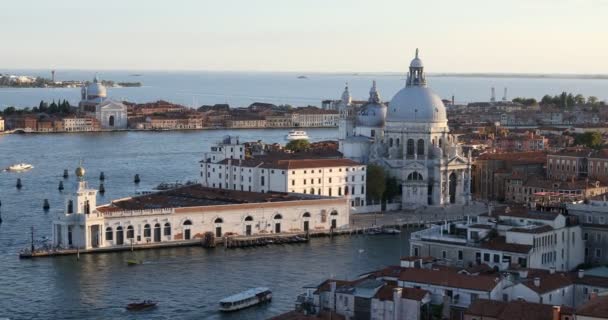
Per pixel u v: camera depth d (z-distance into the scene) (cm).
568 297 18650
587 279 18900
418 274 18525
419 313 17425
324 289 18688
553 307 16125
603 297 15950
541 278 18625
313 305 18612
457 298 17838
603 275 19638
